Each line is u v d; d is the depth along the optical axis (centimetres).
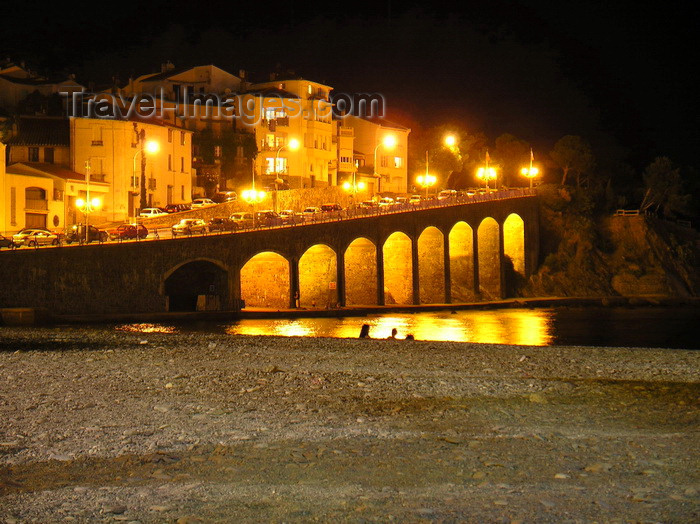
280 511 1725
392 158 17525
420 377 3522
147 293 7925
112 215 11300
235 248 8794
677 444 2297
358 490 1862
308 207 12200
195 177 13850
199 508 1744
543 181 18625
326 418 2630
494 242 13862
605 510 1723
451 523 1655
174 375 3469
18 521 1659
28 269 7094
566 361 4222
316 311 9281
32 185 9925
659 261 15025
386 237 11181
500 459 2130
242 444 2278
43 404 2811
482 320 9575
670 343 7544
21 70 13938
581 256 14800
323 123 15775
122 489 1867
